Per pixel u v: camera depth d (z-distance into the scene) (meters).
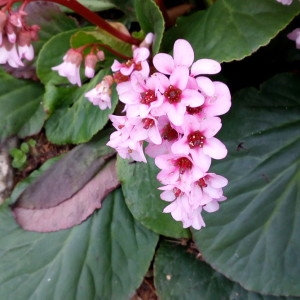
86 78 0.24
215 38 0.19
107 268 0.21
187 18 0.22
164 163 0.15
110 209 0.22
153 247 0.21
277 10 0.19
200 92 0.15
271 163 0.20
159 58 0.15
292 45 0.23
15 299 0.21
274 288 0.19
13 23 0.18
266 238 0.20
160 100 0.15
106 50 0.22
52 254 0.21
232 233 0.20
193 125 0.15
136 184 0.21
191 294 0.20
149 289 0.22
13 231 0.22
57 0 0.20
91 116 0.22
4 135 0.24
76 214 0.22
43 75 0.24
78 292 0.21
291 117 0.20
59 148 0.25
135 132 0.15
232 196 0.20
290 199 0.20
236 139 0.20
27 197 0.23
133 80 0.15
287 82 0.21
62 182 0.22
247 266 0.19
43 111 0.24
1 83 0.24
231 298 0.20
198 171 0.15
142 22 0.22
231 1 0.20
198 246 0.20
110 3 0.24
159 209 0.20
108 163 0.22
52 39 0.23
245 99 0.21
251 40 0.19
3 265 0.22
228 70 0.24
